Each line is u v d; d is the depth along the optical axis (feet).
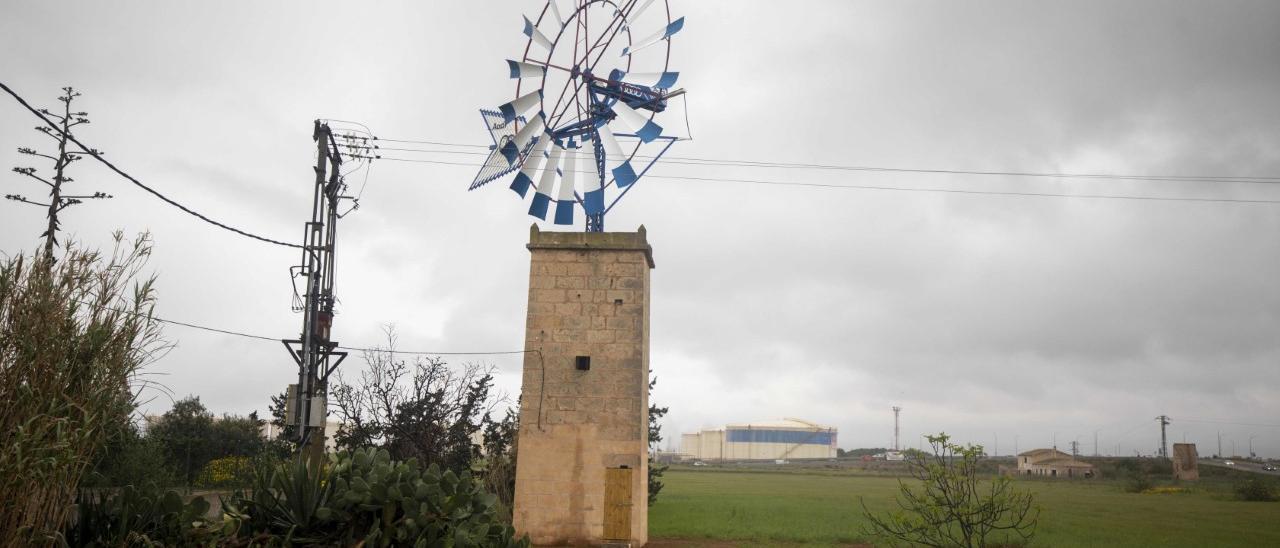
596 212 85.20
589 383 82.07
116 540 34.32
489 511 46.93
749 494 189.57
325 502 41.34
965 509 55.16
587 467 80.43
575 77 87.45
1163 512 144.77
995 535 96.53
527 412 81.92
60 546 31.48
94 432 33.12
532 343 83.25
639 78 86.99
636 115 84.53
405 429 108.27
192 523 37.29
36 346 31.01
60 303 32.09
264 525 40.75
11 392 30.30
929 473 57.21
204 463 162.61
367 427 109.40
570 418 81.56
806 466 510.99
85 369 32.42
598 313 83.30
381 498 40.81
